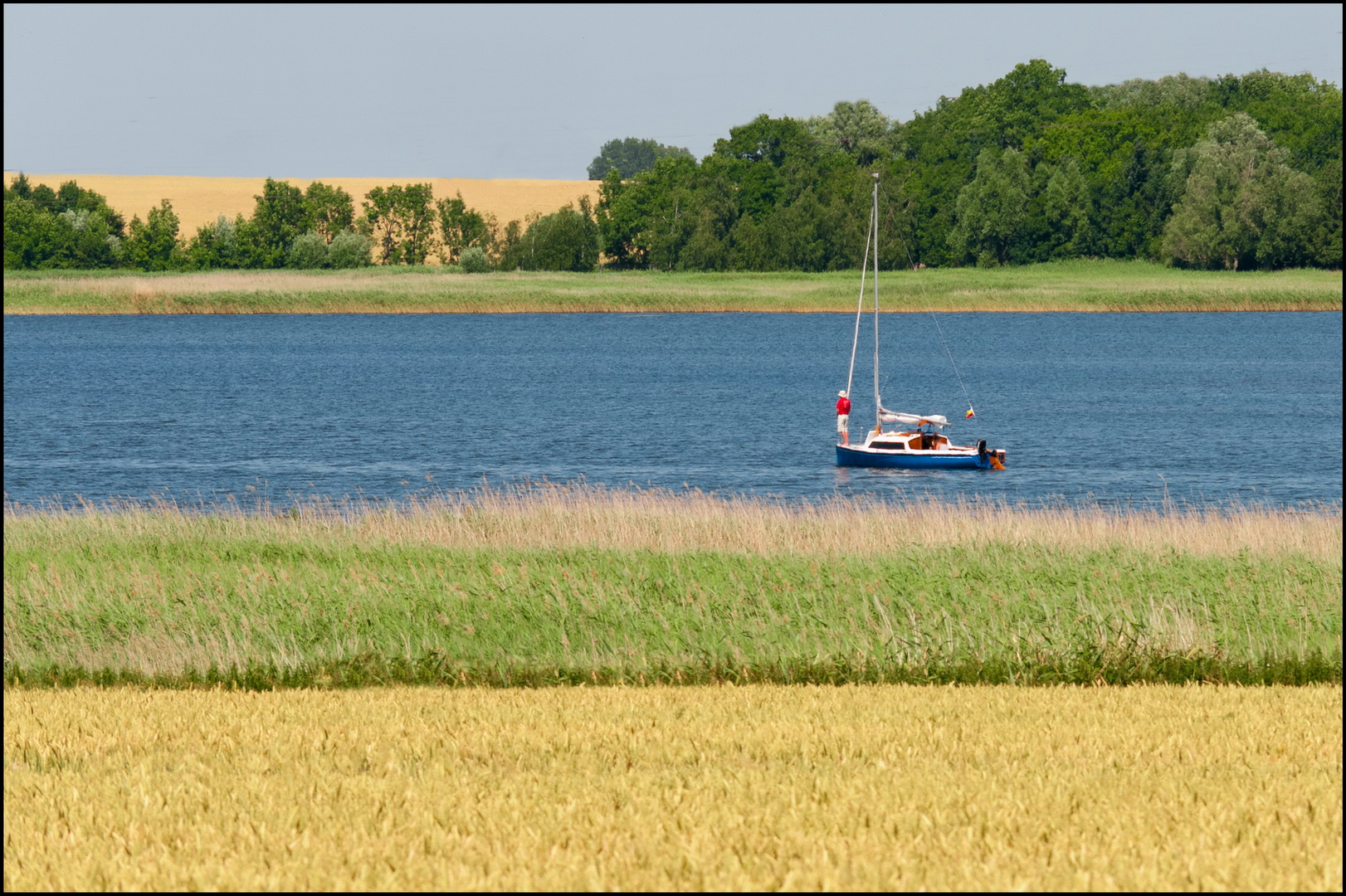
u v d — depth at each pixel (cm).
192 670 5666
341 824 2991
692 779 3362
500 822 2977
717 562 7406
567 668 5631
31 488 15738
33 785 3416
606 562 7362
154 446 19662
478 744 3838
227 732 4075
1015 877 2614
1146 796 3209
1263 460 18450
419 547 8169
